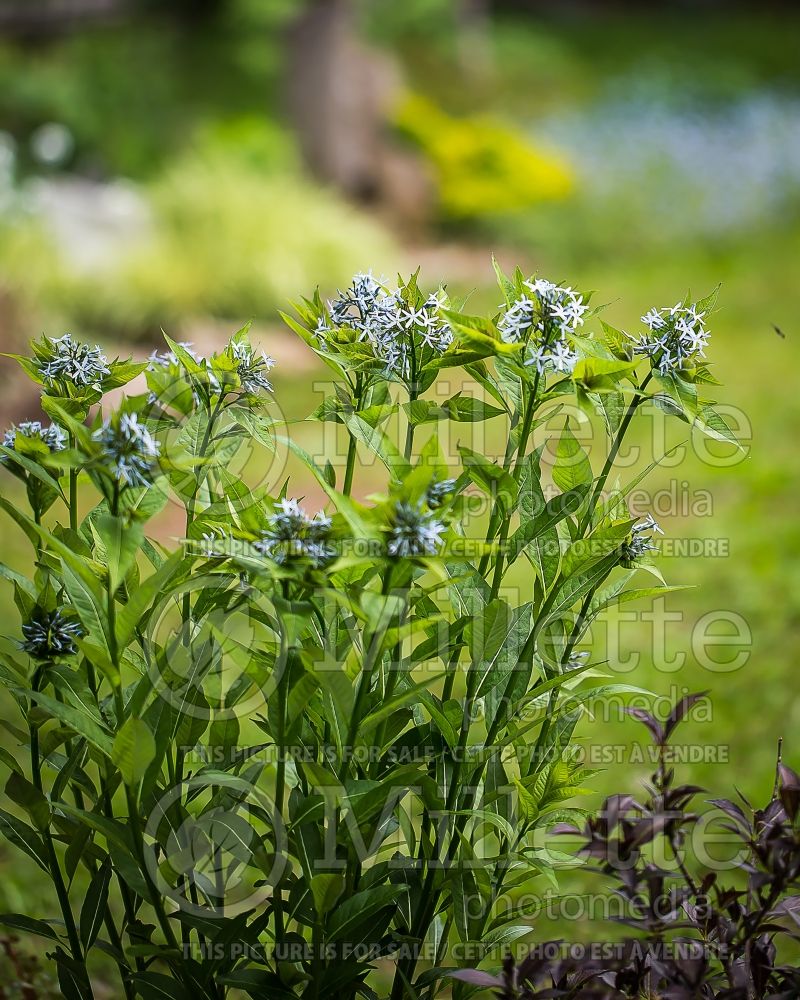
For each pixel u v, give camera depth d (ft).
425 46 55.16
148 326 26.53
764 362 24.80
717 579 15.35
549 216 38.32
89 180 39.96
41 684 8.44
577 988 8.18
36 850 8.52
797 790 8.11
